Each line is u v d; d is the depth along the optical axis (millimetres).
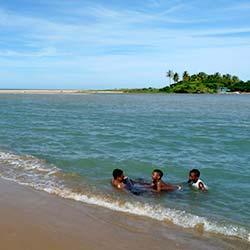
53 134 23844
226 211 9727
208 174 13844
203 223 8609
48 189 11008
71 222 8242
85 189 11242
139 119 36844
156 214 9125
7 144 19562
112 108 57219
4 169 13672
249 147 19906
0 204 9289
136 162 15570
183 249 7094
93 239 7355
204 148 19453
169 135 24375
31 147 18719
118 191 11164
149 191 11344
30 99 94750
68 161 15406
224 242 7559
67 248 6887
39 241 7121
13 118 35625
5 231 7527
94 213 8977
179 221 8680
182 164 15445
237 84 179375
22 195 10227
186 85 184125
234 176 13555
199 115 43750
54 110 50281
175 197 10883
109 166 14734
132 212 9211
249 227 8508
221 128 29188
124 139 22047
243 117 41000
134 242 7316
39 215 8594
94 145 19641
